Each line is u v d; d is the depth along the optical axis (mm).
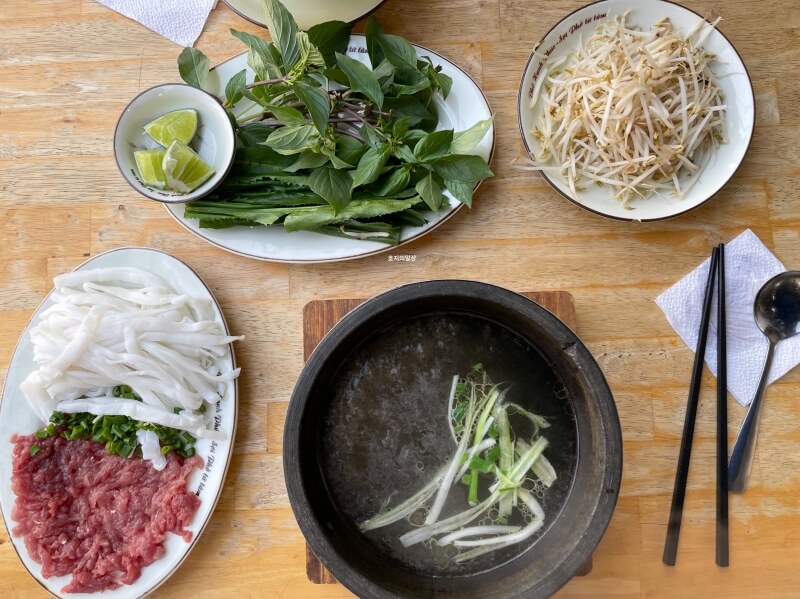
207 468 501
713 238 533
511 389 462
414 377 466
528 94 519
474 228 537
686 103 509
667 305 523
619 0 518
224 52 555
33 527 496
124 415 503
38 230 547
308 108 467
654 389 520
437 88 528
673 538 501
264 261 532
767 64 546
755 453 514
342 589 505
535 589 399
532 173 540
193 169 498
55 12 562
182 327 503
